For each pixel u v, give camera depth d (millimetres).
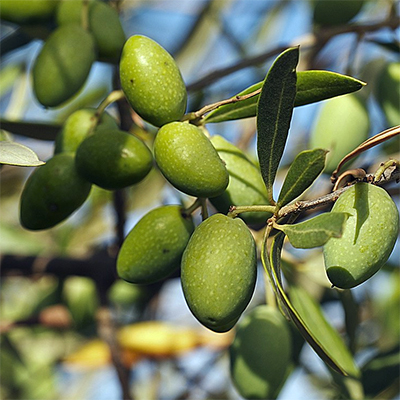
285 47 405
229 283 281
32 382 524
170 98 302
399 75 390
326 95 295
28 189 327
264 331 355
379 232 280
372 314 492
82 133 339
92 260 428
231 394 506
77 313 471
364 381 402
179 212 310
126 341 464
